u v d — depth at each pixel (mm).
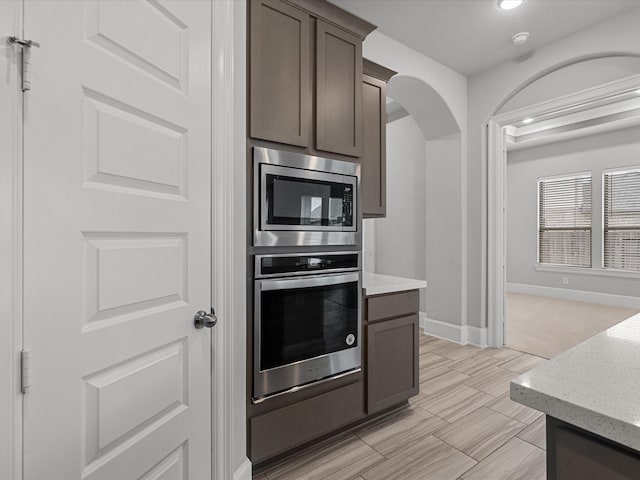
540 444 1855
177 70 1116
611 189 5418
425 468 1670
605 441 529
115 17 903
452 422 2082
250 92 1586
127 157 940
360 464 1707
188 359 1175
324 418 1822
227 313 1352
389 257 4691
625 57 2561
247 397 1587
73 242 807
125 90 933
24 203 709
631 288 5191
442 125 3586
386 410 2193
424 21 2645
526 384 584
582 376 613
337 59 1929
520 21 2635
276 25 1679
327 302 1850
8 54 680
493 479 1593
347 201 1963
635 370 637
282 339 1680
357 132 2021
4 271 675
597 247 5551
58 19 771
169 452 1100
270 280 1638
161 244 1066
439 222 3744
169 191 1096
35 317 731
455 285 3607
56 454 771
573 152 5801
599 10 2500
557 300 5820
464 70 3400
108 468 894
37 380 734
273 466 1697
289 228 1709
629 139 5188
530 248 6371
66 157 789
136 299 972
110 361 895
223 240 1333
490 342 3439
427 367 2947
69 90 793
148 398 1020
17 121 696
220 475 1316
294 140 1734
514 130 5676
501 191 3393
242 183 1522
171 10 1093
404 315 2213
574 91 2830
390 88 3232
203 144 1233
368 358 2016
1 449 673
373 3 2426
